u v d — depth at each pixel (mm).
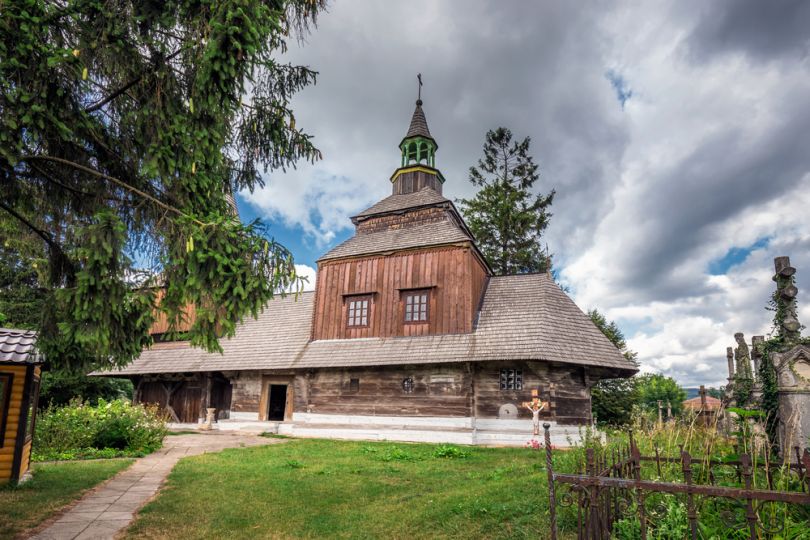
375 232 23938
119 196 7398
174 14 6234
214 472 11156
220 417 24203
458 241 20266
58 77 5895
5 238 8289
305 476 10703
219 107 6449
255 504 8398
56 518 7648
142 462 12844
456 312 19719
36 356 9422
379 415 19484
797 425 7117
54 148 6852
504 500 7551
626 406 26422
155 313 6934
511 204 34938
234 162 8438
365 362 19734
